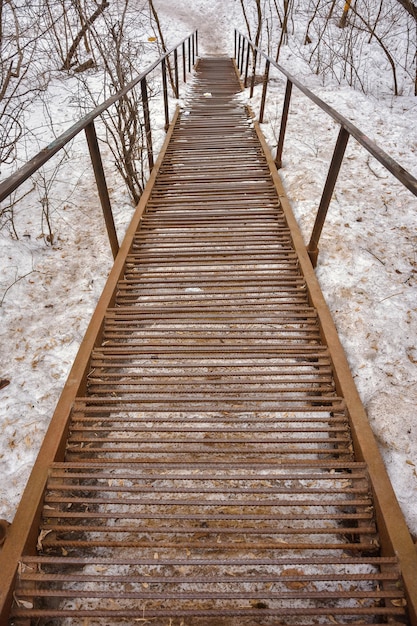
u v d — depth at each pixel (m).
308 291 2.71
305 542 1.58
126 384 2.13
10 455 1.94
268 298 2.71
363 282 2.91
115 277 2.82
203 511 1.68
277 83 8.41
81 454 1.88
